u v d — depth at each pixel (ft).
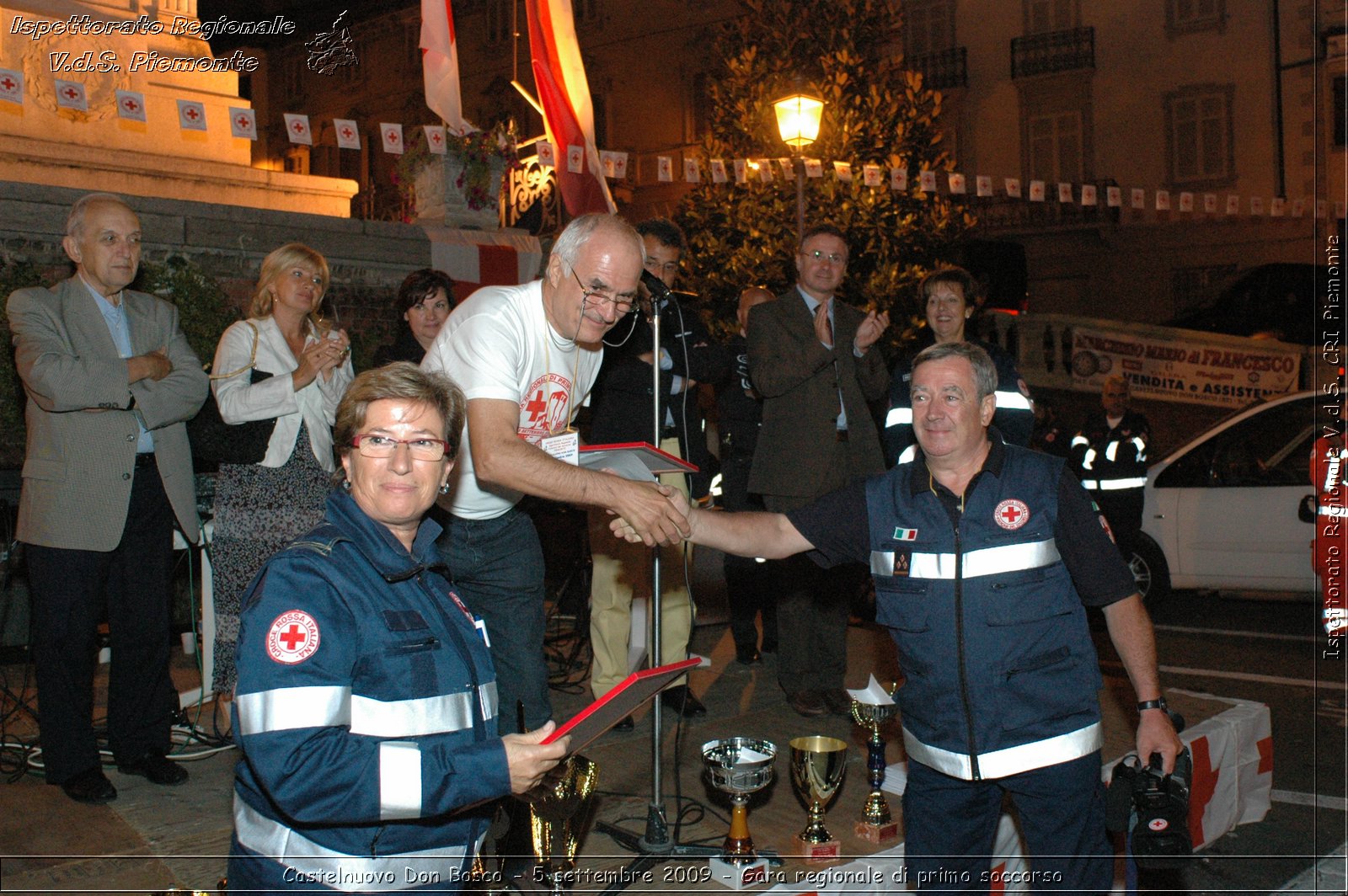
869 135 44.24
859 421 16.21
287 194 28.89
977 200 75.61
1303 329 44.47
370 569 6.32
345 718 5.95
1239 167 65.98
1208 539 26.27
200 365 13.82
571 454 10.04
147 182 26.43
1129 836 9.17
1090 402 45.01
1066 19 72.13
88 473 12.62
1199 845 13.84
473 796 5.99
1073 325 44.98
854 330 16.42
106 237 12.87
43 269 20.67
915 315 44.19
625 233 9.83
